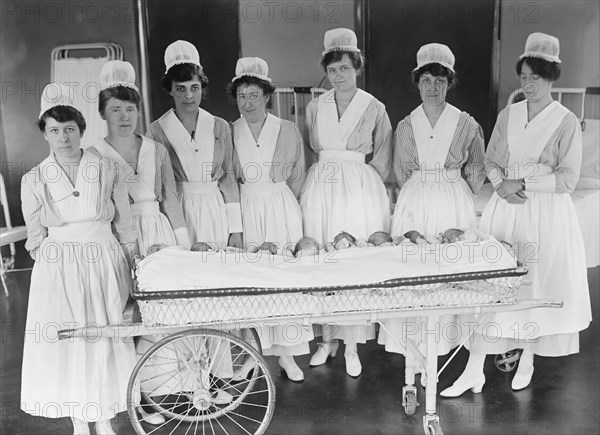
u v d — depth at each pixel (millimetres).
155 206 3135
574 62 3359
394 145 3477
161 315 2682
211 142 3250
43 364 2885
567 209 3336
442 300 2805
